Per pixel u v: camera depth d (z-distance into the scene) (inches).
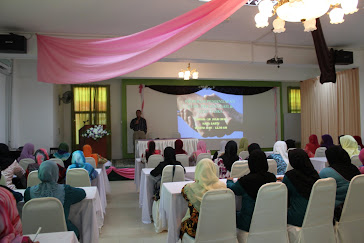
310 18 131.5
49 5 195.3
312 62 313.1
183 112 436.5
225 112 449.4
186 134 436.8
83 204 110.5
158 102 428.5
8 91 297.9
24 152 207.0
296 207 101.5
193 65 406.0
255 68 420.2
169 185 127.6
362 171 120.7
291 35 271.3
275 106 466.6
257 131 458.9
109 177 298.2
